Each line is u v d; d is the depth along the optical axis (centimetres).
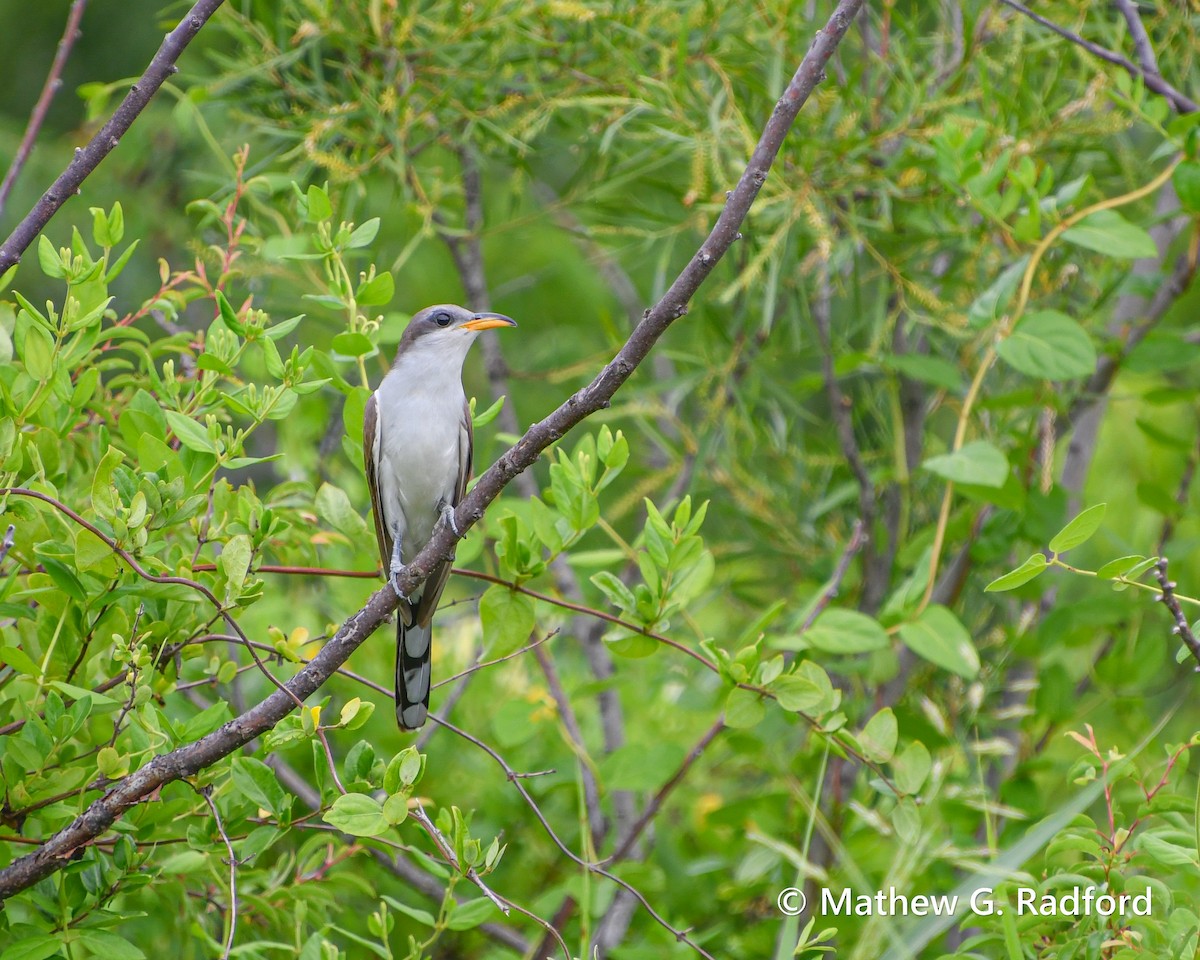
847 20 626
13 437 658
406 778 630
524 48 1137
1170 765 723
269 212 1067
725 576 1277
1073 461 1195
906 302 1117
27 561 703
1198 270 1217
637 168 1152
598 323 1617
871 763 799
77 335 717
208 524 740
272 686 1084
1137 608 1040
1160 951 675
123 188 1453
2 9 1659
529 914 670
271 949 871
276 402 727
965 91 1119
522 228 1375
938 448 1207
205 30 1439
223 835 642
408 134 1116
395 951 1099
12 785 672
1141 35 972
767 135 624
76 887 673
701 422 1203
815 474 1295
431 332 1017
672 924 1002
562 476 775
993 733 1102
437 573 830
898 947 739
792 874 1032
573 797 1192
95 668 755
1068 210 999
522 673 1197
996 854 816
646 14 1087
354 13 1105
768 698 850
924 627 901
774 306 1130
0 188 792
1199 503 1247
